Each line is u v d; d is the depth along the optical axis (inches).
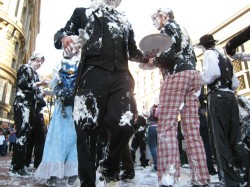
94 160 61.1
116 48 66.9
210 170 154.0
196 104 91.4
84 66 65.7
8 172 148.6
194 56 95.0
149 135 180.7
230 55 84.8
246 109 100.0
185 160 220.1
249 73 352.5
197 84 90.6
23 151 138.5
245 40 77.6
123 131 61.1
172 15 104.7
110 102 63.6
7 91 732.7
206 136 154.3
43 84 144.0
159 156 81.6
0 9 723.4
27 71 143.8
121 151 62.6
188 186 98.9
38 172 107.2
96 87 62.6
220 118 89.0
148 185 109.3
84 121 62.0
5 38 731.4
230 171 84.1
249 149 92.7
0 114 694.5
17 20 784.9
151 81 736.3
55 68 121.1
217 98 90.4
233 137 89.0
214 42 103.8
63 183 115.5
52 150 108.3
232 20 403.9
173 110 85.7
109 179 62.3
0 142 425.4
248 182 83.8
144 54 77.5
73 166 111.2
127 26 73.6
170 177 76.9
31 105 146.5
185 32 95.0
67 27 71.1
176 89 87.1
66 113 115.3
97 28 67.9
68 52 65.8
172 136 82.5
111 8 73.2
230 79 93.7
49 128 113.0
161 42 73.0
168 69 90.4
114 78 64.2
